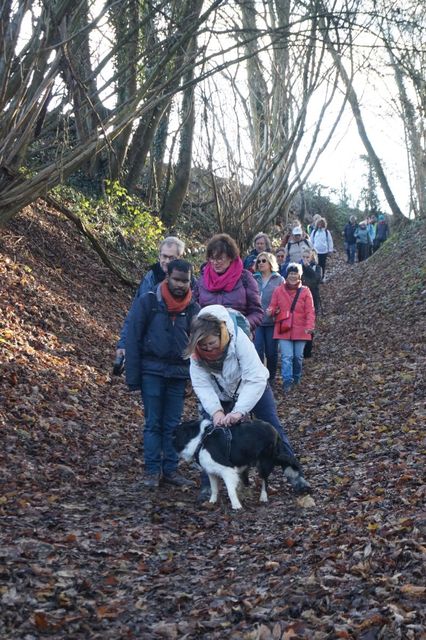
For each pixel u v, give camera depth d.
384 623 3.76
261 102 22.47
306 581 4.42
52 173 10.62
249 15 18.59
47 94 10.22
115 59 12.91
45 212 16.39
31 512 5.81
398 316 16.78
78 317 12.77
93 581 4.71
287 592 4.34
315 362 14.10
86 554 5.13
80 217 16.89
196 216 27.06
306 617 4.04
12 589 4.34
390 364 12.12
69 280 14.52
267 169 22.83
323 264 26.42
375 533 5.05
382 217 31.98
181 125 21.02
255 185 22.36
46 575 4.64
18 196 10.45
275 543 5.34
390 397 9.92
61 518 5.82
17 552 4.88
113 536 5.50
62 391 9.23
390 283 21.16
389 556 4.55
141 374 7.04
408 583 4.17
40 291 12.59
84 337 12.17
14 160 10.44
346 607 4.07
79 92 11.18
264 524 5.87
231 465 6.15
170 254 7.37
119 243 18.08
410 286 19.19
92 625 4.14
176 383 7.13
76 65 10.82
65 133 11.00
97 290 15.19
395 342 14.23
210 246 7.19
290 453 6.51
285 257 16.77
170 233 22.77
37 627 4.02
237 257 7.25
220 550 5.34
